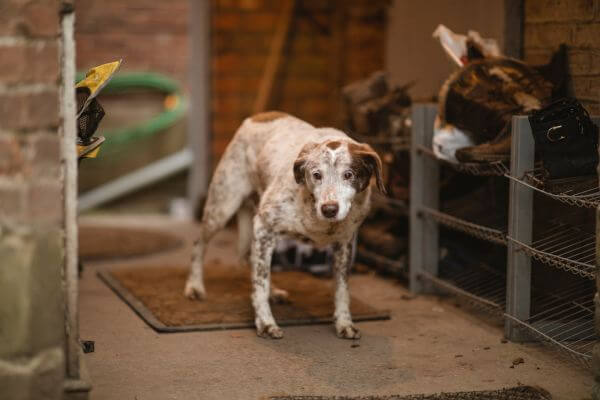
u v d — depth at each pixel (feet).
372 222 22.24
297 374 13.75
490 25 19.61
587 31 16.53
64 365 11.18
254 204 18.24
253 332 16.19
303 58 30.22
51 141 10.44
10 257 10.28
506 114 15.89
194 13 30.30
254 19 30.14
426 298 19.08
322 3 29.96
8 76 10.18
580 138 14.19
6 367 10.38
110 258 23.62
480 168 16.49
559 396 12.87
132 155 33.30
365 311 17.62
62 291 10.89
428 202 19.12
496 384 13.39
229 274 21.39
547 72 17.10
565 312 16.93
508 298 15.80
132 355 14.67
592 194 13.88
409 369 14.08
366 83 21.91
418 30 23.03
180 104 33.42
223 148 30.96
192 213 31.63
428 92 22.44
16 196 10.30
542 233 17.72
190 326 16.29
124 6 33.01
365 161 14.35
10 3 10.10
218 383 13.26
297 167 14.56
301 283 20.27
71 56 10.79
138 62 33.40
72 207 11.07
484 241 19.57
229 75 30.40
